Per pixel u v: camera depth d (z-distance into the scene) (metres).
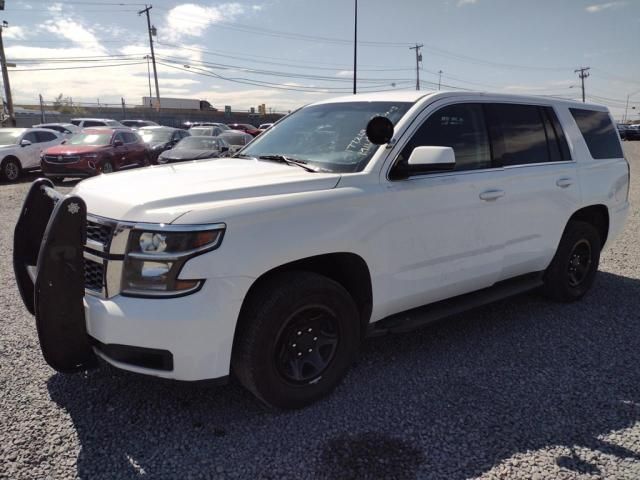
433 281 3.81
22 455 2.77
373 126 3.35
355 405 3.34
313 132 4.10
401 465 2.78
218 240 2.76
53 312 2.78
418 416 3.23
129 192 3.04
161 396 3.40
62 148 16.09
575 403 3.40
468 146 4.06
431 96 3.94
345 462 2.79
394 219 3.48
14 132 17.98
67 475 2.64
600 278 6.20
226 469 2.72
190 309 2.70
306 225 3.07
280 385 3.11
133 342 2.73
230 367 3.18
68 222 2.73
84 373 3.65
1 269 6.13
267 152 4.16
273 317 2.98
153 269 2.72
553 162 4.79
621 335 4.50
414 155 3.40
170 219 2.74
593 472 2.73
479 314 4.98
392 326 3.68
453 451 2.89
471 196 3.94
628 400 3.44
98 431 3.01
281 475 2.68
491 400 3.42
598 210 5.38
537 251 4.61
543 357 4.06
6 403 3.26
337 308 3.27
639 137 57.88
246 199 2.98
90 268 3.00
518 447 2.94
